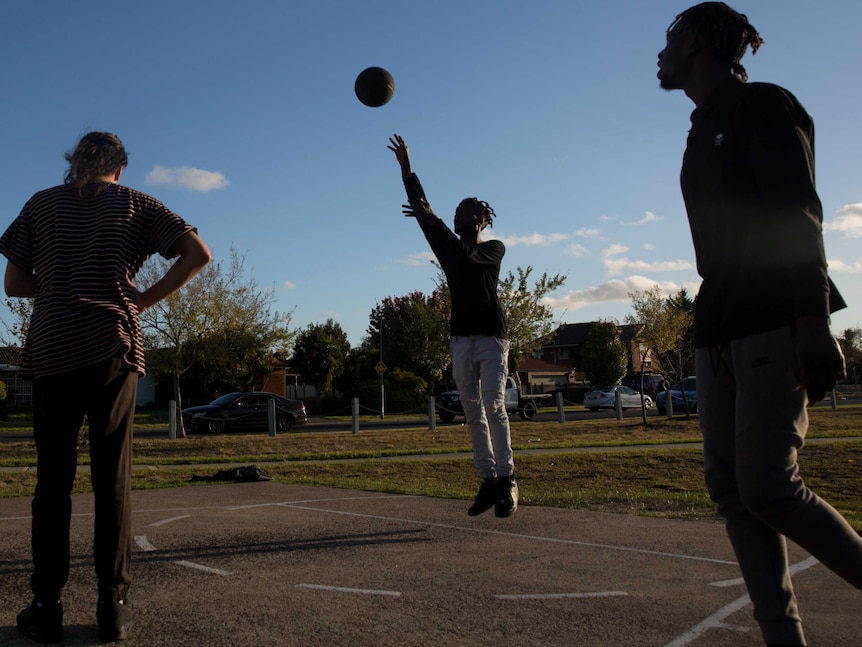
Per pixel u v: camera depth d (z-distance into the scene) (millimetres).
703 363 2332
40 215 2889
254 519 5754
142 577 3793
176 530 5238
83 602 3336
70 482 2850
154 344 21203
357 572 3873
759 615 2211
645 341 32031
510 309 32062
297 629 2914
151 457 14164
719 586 3533
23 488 8758
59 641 2781
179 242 2936
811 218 1978
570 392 56469
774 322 2084
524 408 28969
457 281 4531
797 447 2107
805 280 1941
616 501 6723
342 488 8328
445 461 12312
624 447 15375
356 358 54469
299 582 3666
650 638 2789
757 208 2166
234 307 22516
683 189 2449
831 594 3359
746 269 2162
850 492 7941
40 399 2811
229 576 3803
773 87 2227
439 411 29609
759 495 2062
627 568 3924
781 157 2066
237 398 25656
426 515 5895
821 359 1888
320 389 54344
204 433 24469
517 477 10039
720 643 2727
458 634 2846
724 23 2402
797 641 2156
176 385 21547
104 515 2797
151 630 2914
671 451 13586
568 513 5949
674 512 6016
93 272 2809
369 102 4824
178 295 21328
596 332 56281
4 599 3395
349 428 26344
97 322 2775
